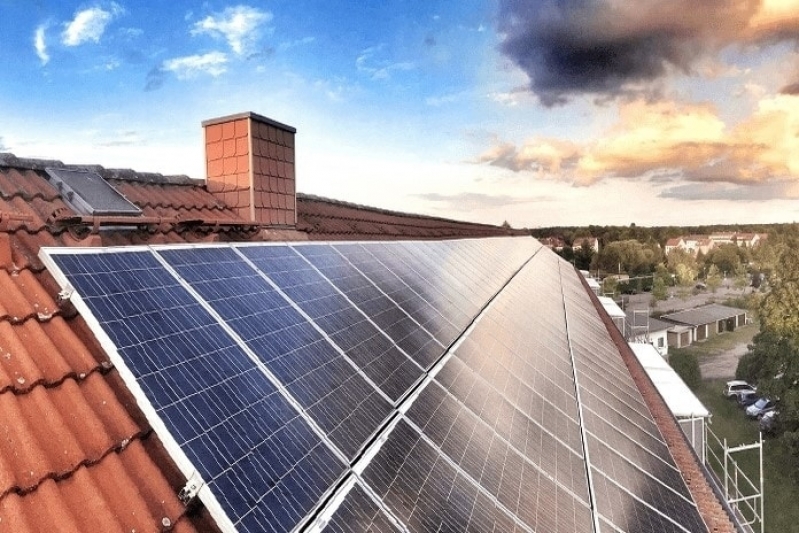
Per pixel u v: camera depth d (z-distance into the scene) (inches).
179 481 160.4
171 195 456.4
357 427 219.5
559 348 586.9
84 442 156.6
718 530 351.6
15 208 285.4
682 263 6107.3
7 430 144.3
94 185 350.6
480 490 227.0
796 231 5310.0
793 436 1801.2
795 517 1603.1
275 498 159.2
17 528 125.3
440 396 289.3
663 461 403.9
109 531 137.9
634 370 735.1
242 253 300.4
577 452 325.1
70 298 184.4
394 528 178.1
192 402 170.6
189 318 209.5
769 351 2431.1
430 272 561.0
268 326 244.8
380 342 311.1
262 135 498.0
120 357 167.2
